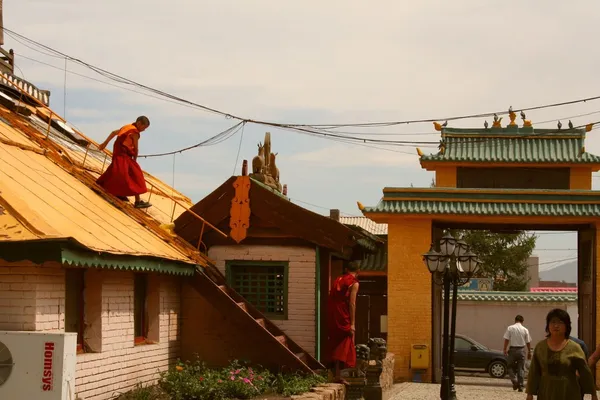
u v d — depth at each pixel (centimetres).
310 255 1800
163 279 1647
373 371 1673
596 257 2502
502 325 3775
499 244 5119
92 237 1282
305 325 1791
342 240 1766
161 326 1633
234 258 1819
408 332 2555
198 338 1727
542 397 991
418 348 2534
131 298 1498
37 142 1664
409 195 2572
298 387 1503
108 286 1405
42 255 1134
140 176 1677
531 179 3002
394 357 2500
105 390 1380
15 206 1204
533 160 2955
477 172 3014
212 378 1527
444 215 2545
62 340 1069
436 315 2639
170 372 1580
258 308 1822
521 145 3008
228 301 1667
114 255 1286
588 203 2500
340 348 1700
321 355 1794
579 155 2970
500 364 3256
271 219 1794
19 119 1756
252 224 1816
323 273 1806
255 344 1670
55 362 1066
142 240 1488
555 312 996
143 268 1405
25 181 1385
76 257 1179
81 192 1558
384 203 2577
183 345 1728
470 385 2647
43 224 1184
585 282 2625
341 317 1708
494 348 3762
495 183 3009
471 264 1848
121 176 1645
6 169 1384
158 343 1617
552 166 2984
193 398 1472
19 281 1179
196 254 1705
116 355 1426
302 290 1798
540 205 2512
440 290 2753
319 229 1775
